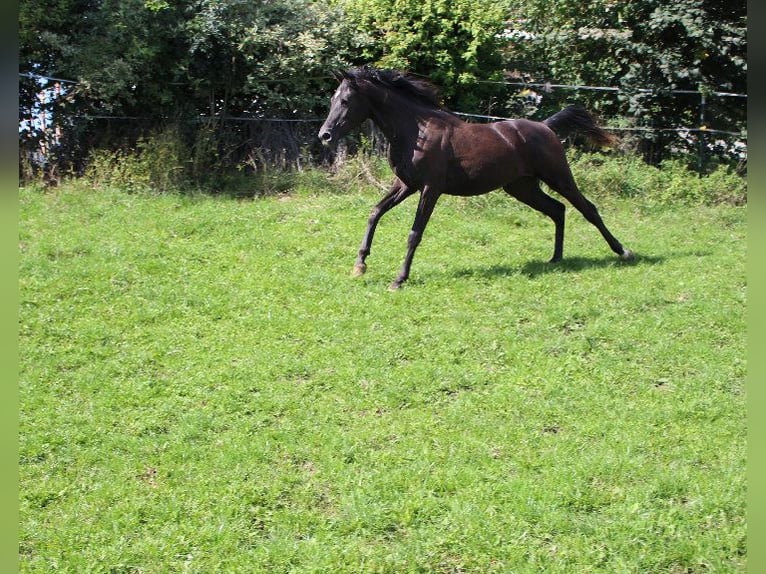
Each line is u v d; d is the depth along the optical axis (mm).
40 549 5254
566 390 7012
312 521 5434
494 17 13742
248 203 12305
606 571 4863
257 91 13398
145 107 13453
